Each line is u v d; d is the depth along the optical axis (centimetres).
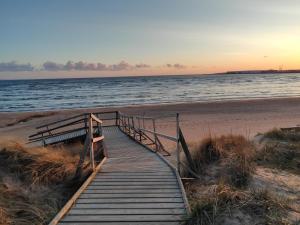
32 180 732
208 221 453
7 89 11138
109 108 4153
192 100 5125
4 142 931
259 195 507
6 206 600
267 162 913
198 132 2022
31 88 11569
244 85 10112
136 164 908
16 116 3709
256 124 2306
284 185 711
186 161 895
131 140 1468
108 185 687
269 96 5562
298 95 5697
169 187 671
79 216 516
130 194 625
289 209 488
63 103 5491
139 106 4209
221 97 5584
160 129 2205
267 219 440
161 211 534
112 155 1086
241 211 466
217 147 916
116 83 14225
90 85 12662
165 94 6781
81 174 759
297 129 1524
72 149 1260
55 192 714
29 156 815
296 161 915
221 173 789
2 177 725
